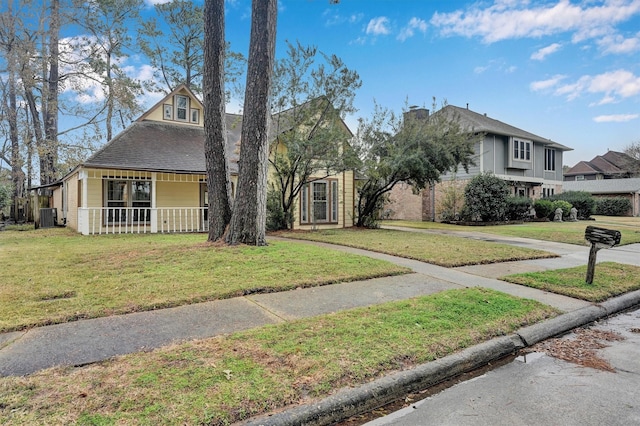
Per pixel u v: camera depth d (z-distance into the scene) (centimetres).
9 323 369
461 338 358
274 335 347
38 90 2095
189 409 225
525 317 431
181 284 518
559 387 295
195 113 1762
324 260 691
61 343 329
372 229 1547
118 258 688
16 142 2102
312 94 1261
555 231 1534
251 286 519
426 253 837
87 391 243
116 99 2045
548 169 2847
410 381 285
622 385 299
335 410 245
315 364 289
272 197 1385
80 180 1397
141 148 1419
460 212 2120
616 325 457
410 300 475
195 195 1555
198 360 291
